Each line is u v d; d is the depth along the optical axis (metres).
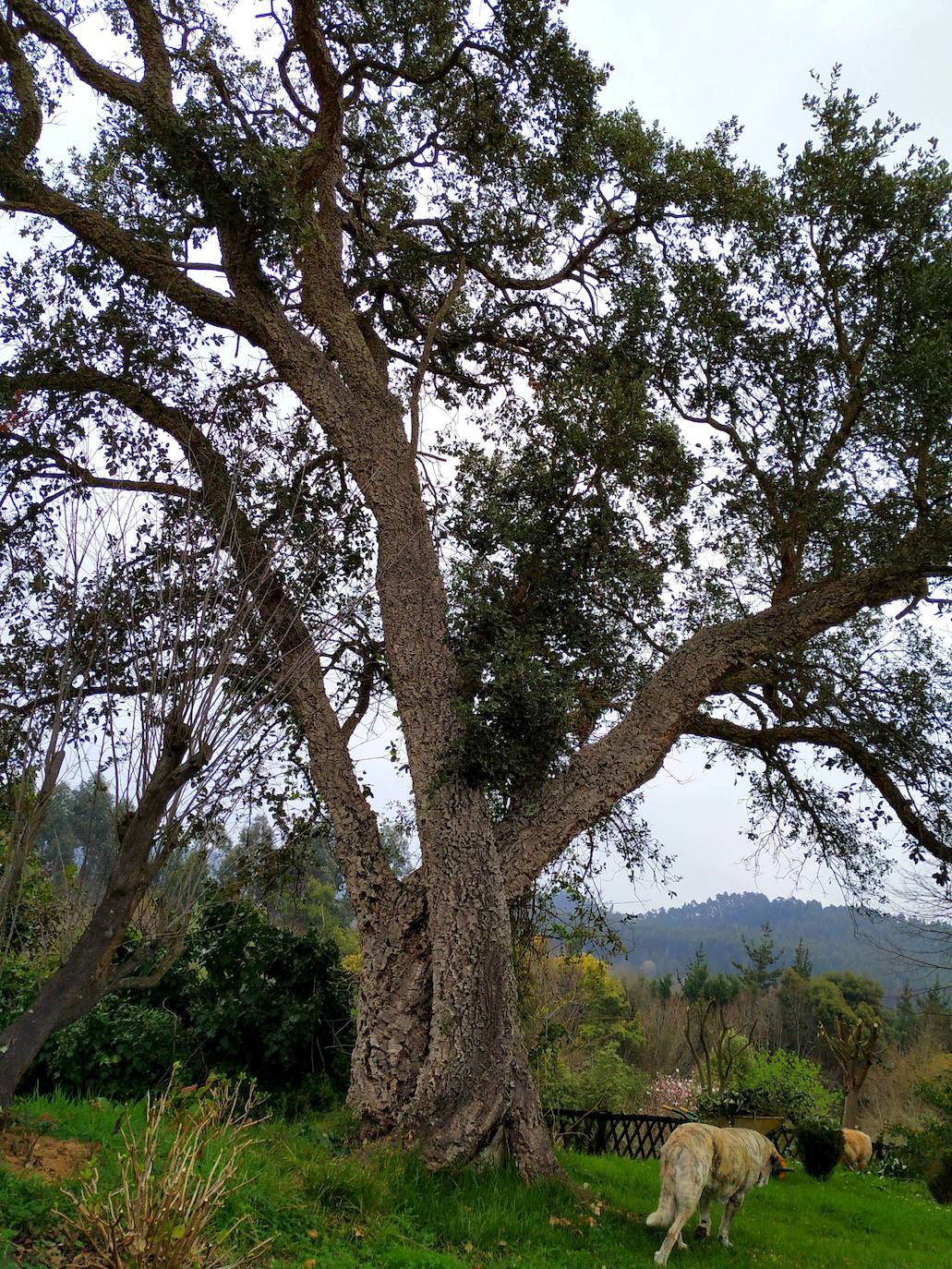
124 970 5.68
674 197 13.32
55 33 11.77
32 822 5.69
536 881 10.74
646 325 13.49
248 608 6.52
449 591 11.03
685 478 13.16
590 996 26.73
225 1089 6.12
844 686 12.95
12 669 8.32
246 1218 5.24
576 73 13.29
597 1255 7.42
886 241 12.56
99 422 12.76
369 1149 8.31
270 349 12.26
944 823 12.46
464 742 9.82
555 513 11.63
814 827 14.19
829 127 12.80
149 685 5.87
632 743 10.88
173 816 5.69
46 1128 6.00
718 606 13.99
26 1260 4.23
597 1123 15.05
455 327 14.83
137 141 11.84
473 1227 7.12
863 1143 17.22
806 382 12.59
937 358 11.16
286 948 12.07
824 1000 53.03
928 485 12.16
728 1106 16.06
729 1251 8.59
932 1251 10.22
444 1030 8.84
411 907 9.90
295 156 11.70
